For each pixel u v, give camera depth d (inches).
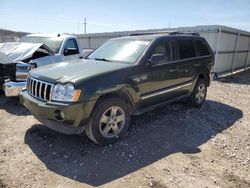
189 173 143.9
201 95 259.4
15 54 262.7
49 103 150.9
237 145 185.5
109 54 207.0
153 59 186.1
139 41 205.5
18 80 243.1
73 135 183.2
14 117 219.1
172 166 149.9
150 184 131.4
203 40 257.8
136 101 180.9
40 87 160.2
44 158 152.4
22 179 132.0
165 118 222.7
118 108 169.0
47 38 327.6
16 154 156.2
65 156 154.9
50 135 183.0
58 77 155.9
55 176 135.3
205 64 251.9
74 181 131.5
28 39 337.4
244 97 343.3
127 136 183.5
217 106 277.6
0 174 135.4
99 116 159.2
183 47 227.9
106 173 139.3
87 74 157.1
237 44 610.2
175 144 178.1
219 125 221.8
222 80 507.8
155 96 196.7
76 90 146.9
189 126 209.9
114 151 162.4
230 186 135.0
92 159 152.3
